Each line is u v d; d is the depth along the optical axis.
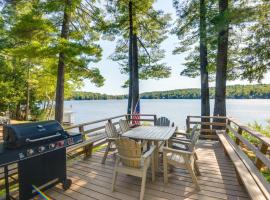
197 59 9.38
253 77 6.72
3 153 2.04
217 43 6.71
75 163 4.12
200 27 6.83
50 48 6.81
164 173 3.10
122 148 2.81
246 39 6.90
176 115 25.20
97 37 9.00
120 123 4.81
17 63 13.30
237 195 2.70
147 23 10.23
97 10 8.23
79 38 8.23
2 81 14.05
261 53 6.41
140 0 9.28
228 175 3.40
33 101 19.20
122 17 9.68
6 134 2.30
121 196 2.73
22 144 2.23
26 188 2.45
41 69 14.84
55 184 2.81
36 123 2.62
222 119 6.61
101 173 3.56
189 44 8.70
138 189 2.92
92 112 35.75
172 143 3.84
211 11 7.03
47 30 7.02
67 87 14.88
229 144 4.07
